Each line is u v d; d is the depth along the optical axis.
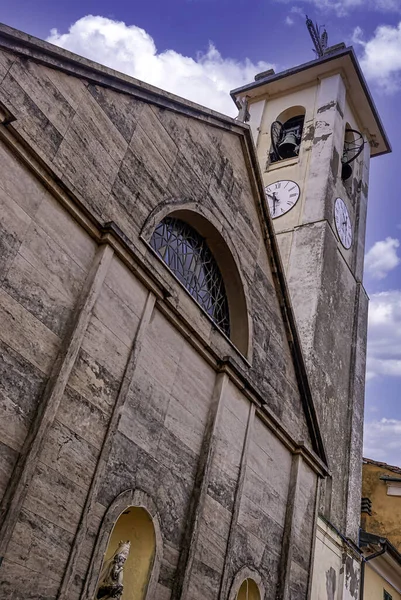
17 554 7.34
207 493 11.02
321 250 21.02
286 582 12.68
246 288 13.77
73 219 9.23
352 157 27.12
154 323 10.59
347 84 27.67
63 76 9.61
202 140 13.09
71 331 8.65
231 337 13.58
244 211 14.30
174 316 10.98
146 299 10.30
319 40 30.86
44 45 9.15
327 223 21.98
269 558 12.68
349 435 19.80
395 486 25.30
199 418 11.38
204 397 11.63
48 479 7.93
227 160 13.92
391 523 24.44
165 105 11.83
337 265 22.17
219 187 13.44
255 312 13.98
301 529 13.92
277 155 25.83
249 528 12.20
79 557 8.24
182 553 10.18
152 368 10.37
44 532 7.73
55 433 8.16
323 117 25.78
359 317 22.81
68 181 9.09
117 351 9.48
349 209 25.17
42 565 7.62
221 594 10.77
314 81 27.70
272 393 14.02
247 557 11.95
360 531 19.25
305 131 25.78
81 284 9.13
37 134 8.91
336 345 20.58
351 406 20.44
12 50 8.71
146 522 9.88
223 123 13.79
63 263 8.89
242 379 12.49
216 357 11.98
